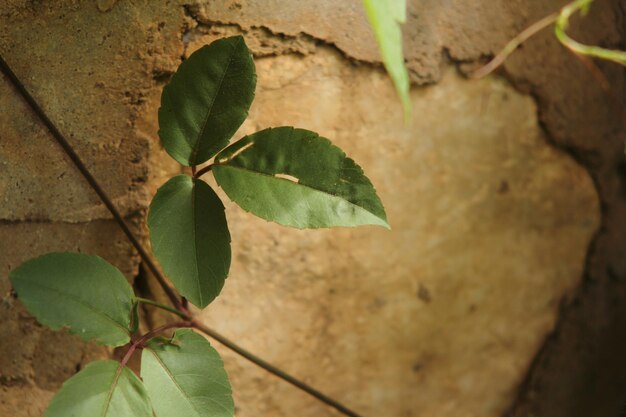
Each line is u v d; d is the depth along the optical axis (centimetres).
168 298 64
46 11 59
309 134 57
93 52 60
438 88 66
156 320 64
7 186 60
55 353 63
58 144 61
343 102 64
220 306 64
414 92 65
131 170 62
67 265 56
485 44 66
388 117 65
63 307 55
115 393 56
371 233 66
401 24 64
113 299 57
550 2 67
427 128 66
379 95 65
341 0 63
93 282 56
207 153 57
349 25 63
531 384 72
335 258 66
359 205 56
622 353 75
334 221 56
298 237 65
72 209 61
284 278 65
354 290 67
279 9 62
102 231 62
